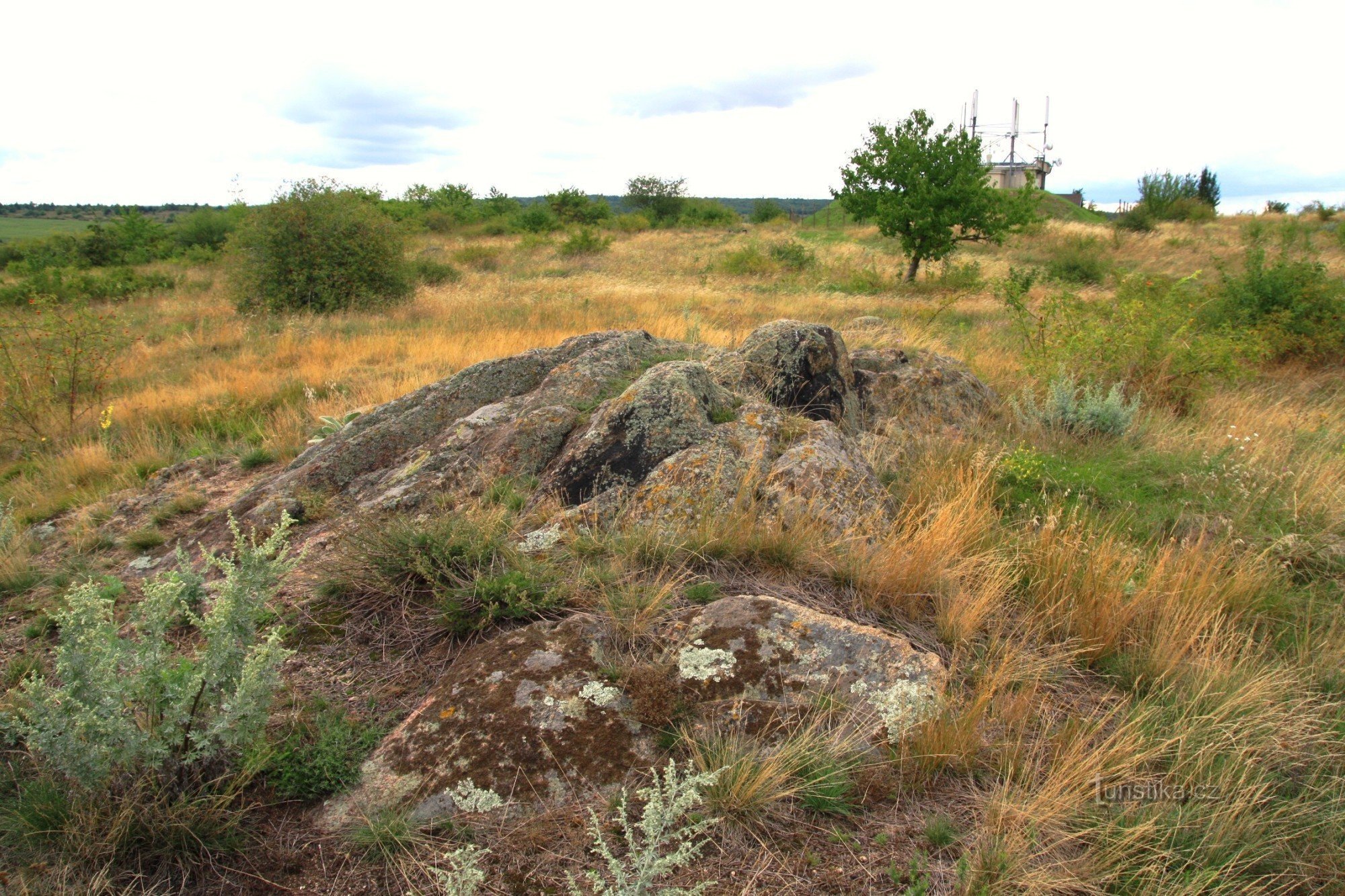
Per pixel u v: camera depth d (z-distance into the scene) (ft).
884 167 65.46
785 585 12.05
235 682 8.56
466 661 10.16
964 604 11.92
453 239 117.29
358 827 8.20
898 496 16.84
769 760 8.55
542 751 8.83
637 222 134.82
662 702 9.34
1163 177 118.01
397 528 12.63
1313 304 32.96
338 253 50.60
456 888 6.83
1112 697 10.96
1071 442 21.36
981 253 88.33
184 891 7.59
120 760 7.95
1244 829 8.35
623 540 12.59
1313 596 13.76
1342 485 17.31
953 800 8.70
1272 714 10.16
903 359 24.31
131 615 9.24
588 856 7.86
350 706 9.96
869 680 9.80
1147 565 13.57
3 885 7.44
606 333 20.29
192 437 25.35
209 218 109.81
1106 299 46.96
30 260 95.61
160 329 47.19
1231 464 18.81
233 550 14.43
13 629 13.16
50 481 21.86
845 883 7.60
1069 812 8.33
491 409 17.38
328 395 28.78
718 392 16.60
